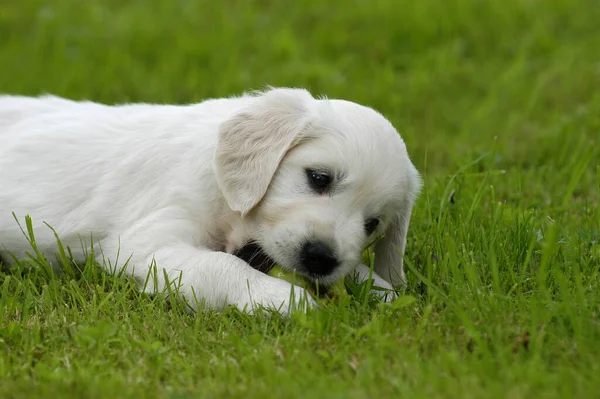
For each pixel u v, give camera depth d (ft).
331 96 44.04
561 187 32.53
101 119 26.17
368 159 22.29
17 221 24.34
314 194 22.20
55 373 17.78
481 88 46.16
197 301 21.47
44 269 23.94
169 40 51.85
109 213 24.54
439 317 20.36
